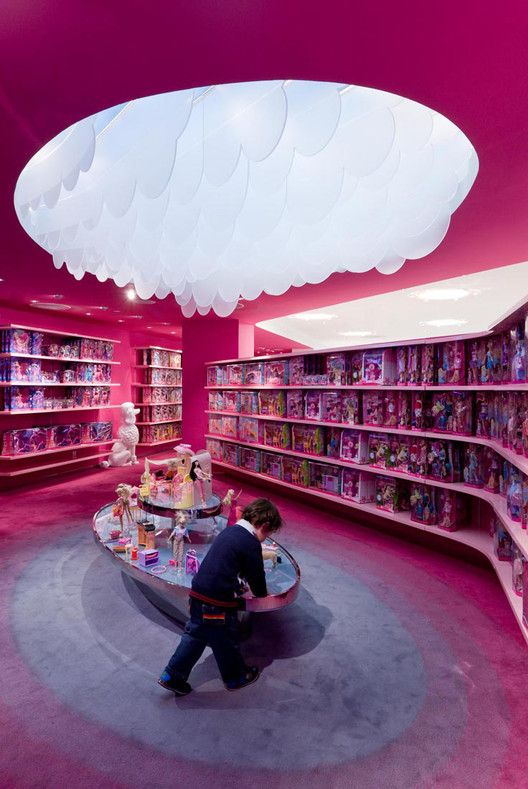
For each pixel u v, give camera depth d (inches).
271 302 246.5
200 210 90.2
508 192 106.3
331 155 78.8
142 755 81.0
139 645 116.3
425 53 60.3
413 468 174.2
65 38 56.7
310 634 122.0
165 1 50.4
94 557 173.3
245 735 85.9
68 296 239.3
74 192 96.0
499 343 138.2
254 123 67.7
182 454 167.0
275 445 256.8
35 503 248.5
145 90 67.6
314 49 58.9
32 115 73.7
